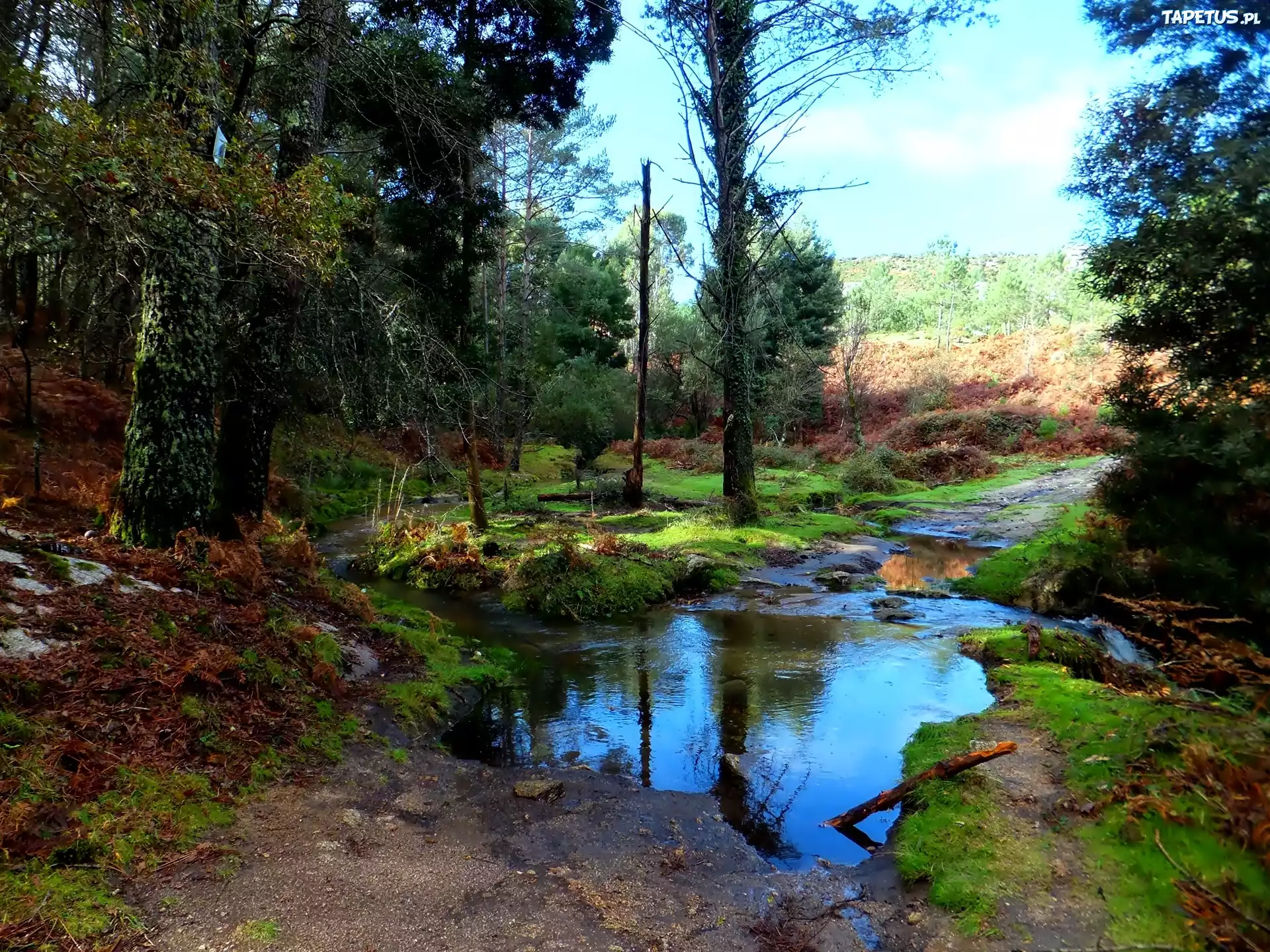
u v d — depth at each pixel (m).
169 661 3.79
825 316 32.84
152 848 2.69
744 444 13.37
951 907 2.63
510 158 23.25
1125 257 5.19
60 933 2.16
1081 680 5.00
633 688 5.79
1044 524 13.81
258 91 6.96
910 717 4.91
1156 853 2.64
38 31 4.86
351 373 8.70
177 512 5.37
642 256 14.95
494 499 16.95
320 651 4.93
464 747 4.61
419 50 10.16
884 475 22.11
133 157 3.61
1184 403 5.19
